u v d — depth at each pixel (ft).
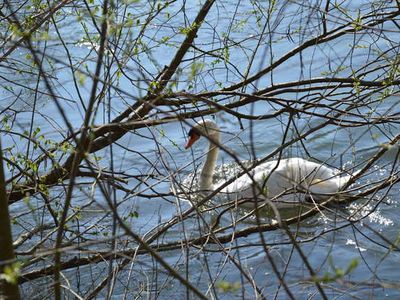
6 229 20.67
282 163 53.36
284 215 51.26
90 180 50.37
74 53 60.54
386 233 45.32
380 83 32.65
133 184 52.60
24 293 35.22
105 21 20.88
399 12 33.06
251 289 39.01
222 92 32.81
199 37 65.21
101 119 52.42
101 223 45.78
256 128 60.59
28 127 59.82
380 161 55.01
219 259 42.70
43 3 32.89
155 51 65.82
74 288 39.93
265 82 63.67
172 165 55.93
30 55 31.37
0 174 20.51
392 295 37.55
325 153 57.00
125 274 40.68
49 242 42.32
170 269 18.70
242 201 32.17
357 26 31.22
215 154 54.54
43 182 32.91
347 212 47.98
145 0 46.91
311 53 67.82
